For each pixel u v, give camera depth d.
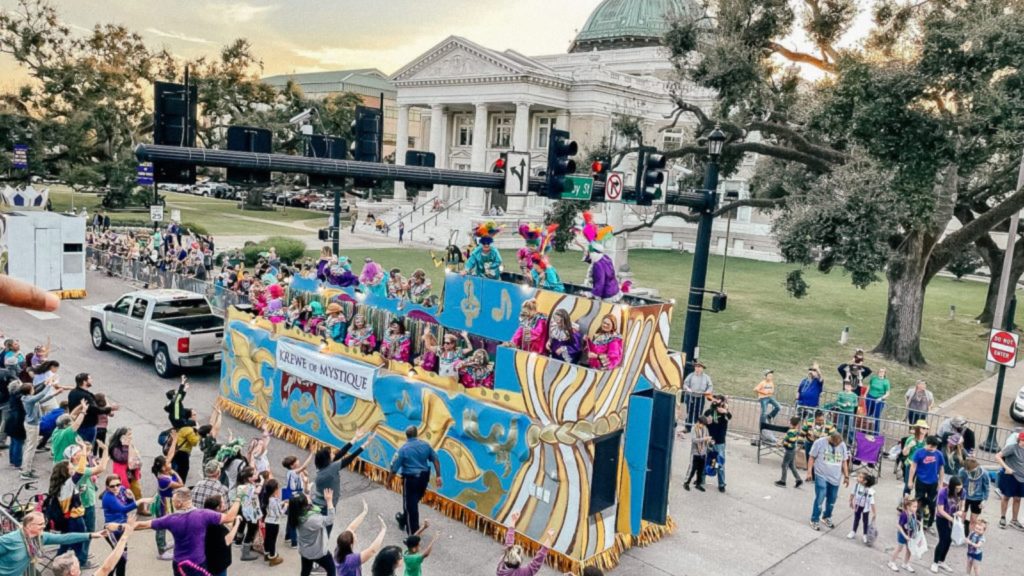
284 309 15.07
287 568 9.89
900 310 25.73
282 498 10.38
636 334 10.58
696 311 16.77
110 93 59.88
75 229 26.45
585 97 65.94
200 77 72.50
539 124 70.12
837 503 13.41
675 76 31.03
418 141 128.75
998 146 20.97
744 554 11.19
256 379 15.22
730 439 16.92
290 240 39.25
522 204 66.56
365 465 13.05
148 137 66.94
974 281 53.19
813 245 23.42
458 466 11.55
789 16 27.39
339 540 7.92
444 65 69.31
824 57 28.50
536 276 12.50
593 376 9.84
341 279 16.25
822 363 24.42
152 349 18.56
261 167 11.50
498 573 8.31
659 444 10.84
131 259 30.41
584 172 32.62
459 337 12.68
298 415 14.30
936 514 11.05
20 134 55.75
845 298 39.72
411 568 8.27
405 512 10.97
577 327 10.84
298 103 79.75
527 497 10.63
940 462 12.44
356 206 70.38
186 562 7.91
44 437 12.22
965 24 19.98
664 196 15.48
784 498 13.49
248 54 74.94
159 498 9.88
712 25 29.64
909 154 20.81
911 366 25.30
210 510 8.17
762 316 32.62
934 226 24.56
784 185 31.16
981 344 29.78
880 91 20.62
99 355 20.05
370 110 13.56
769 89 29.84
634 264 50.34
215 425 11.48
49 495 9.11
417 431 11.47
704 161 30.72
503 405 10.99
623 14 86.62
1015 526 12.85
